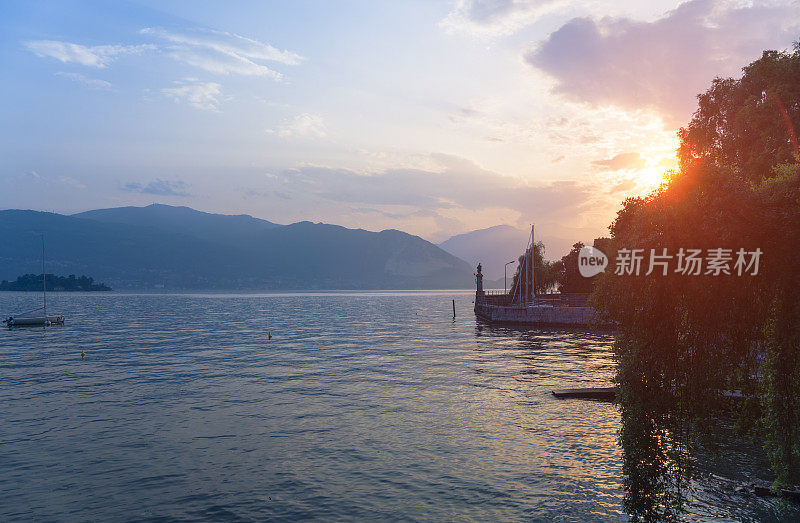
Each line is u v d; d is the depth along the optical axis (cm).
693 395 1234
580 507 1680
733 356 1220
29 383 3991
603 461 2105
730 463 2020
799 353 1166
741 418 1345
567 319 8662
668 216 1170
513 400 3228
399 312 16225
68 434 2562
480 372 4341
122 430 2630
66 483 1923
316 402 3238
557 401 3189
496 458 2148
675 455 1289
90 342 7100
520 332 8200
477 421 2727
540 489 1827
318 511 1669
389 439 2427
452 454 2205
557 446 2300
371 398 3341
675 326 1234
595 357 5244
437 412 2934
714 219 1121
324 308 19050
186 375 4331
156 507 1712
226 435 2523
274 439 2448
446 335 7956
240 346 6588
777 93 3462
